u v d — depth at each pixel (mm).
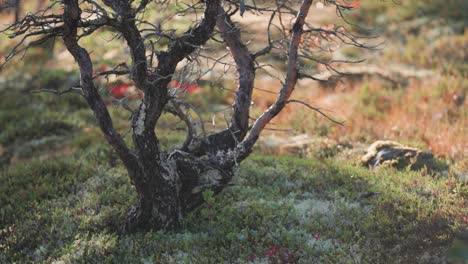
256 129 10055
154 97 9047
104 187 12305
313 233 9703
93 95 8680
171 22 17125
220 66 23078
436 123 17188
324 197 11508
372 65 24406
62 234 10242
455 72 22719
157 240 9539
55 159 14898
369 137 16297
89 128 18906
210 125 18453
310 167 13477
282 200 11312
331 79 22297
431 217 9797
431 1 30062
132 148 15031
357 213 10375
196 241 9422
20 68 25562
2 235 10688
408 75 23000
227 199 11312
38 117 19875
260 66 10508
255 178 12766
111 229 10273
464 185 11766
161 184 9633
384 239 9148
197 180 10172
